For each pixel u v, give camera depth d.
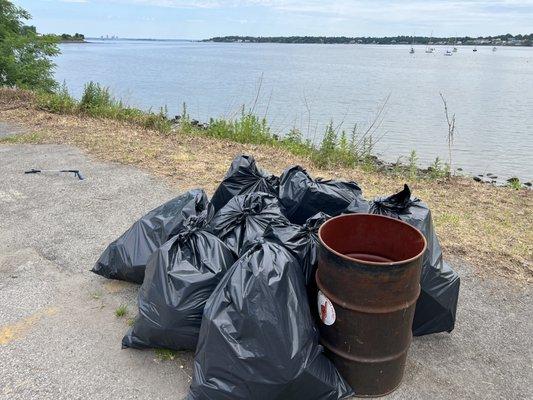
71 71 50.84
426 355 2.90
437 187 6.40
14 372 2.63
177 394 2.53
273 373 2.21
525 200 5.89
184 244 2.82
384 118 19.36
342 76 51.91
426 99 28.75
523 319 3.29
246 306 2.23
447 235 4.51
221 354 2.24
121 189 5.45
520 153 13.84
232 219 3.14
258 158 7.11
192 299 2.59
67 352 2.80
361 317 2.31
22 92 11.09
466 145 14.79
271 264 2.34
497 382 2.71
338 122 17.38
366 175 6.77
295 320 2.29
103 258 3.47
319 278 2.48
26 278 3.57
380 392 2.52
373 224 2.71
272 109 20.55
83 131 8.11
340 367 2.47
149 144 7.49
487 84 43.12
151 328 2.65
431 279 2.88
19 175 5.86
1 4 19.00
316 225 2.84
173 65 71.56
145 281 2.79
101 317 3.13
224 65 74.19
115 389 2.55
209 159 6.81
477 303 3.45
